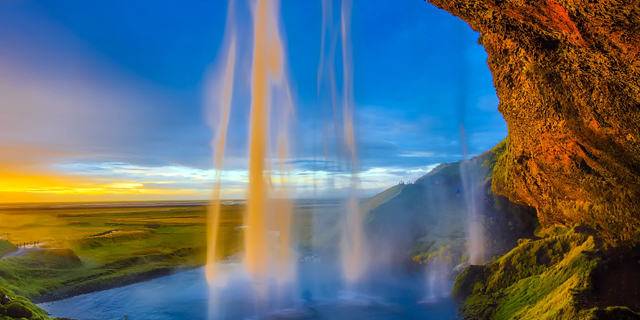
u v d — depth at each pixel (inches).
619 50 220.2
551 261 538.6
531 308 447.2
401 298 703.7
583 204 473.1
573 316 339.0
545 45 296.4
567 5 208.7
